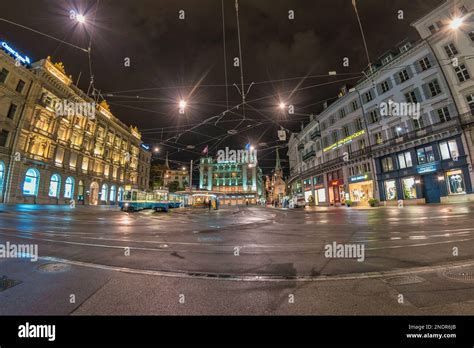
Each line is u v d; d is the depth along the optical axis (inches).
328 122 1518.2
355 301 117.3
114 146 2033.7
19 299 121.0
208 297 124.0
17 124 1178.6
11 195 1112.2
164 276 158.6
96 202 1790.1
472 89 815.1
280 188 2896.2
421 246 233.8
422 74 956.0
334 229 390.9
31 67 1266.0
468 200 780.0
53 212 843.4
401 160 1031.6
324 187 1536.7
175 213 993.5
